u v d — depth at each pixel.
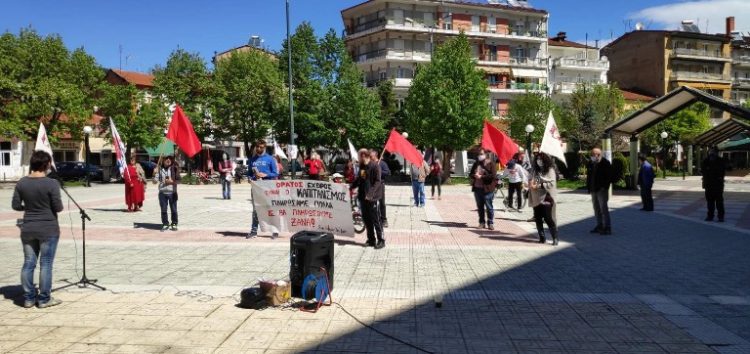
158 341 5.08
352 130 42.66
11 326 5.51
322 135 42.56
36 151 6.34
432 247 10.28
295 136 36.78
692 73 67.69
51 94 35.78
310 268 6.60
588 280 7.57
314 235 6.79
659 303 6.39
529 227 13.26
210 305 6.26
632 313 5.98
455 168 48.28
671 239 11.27
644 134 51.06
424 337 5.20
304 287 6.32
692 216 15.52
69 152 50.06
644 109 21.47
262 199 10.66
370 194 10.02
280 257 9.16
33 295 6.21
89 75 42.19
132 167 17.19
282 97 43.84
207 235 11.70
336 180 14.70
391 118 47.75
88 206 19.02
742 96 71.62
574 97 44.44
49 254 6.24
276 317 5.81
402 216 15.72
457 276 7.80
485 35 60.03
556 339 5.15
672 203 19.62
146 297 6.61
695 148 50.72
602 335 5.26
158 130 42.28
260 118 44.31
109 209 17.94
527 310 6.10
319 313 5.96
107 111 41.41
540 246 10.42
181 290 6.95
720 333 5.32
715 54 69.31
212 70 47.75
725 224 13.68
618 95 45.16
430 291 6.94
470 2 60.03
